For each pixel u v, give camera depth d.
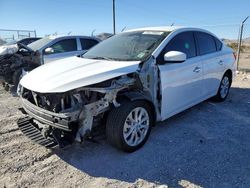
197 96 4.93
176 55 3.86
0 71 7.62
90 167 3.33
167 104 4.16
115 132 3.43
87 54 4.62
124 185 2.96
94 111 3.26
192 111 5.35
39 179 3.08
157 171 3.21
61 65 3.99
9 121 4.94
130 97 3.54
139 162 3.42
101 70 3.48
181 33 4.60
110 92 3.32
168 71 4.06
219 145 3.87
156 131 4.37
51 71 3.75
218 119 4.92
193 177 3.08
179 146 3.84
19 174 3.18
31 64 8.00
